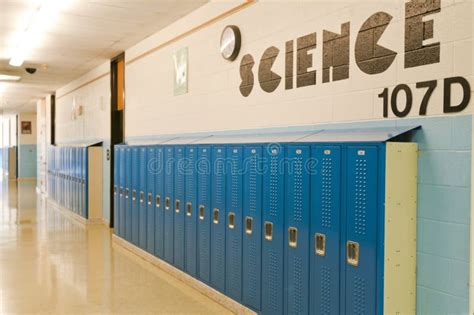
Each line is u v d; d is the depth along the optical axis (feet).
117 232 23.39
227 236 13.65
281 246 11.35
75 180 32.27
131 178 21.29
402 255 8.95
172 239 17.19
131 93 24.94
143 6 17.35
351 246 9.34
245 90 14.75
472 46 8.06
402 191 8.91
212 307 13.74
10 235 25.14
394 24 9.57
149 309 13.51
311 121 11.97
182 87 18.98
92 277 16.83
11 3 16.83
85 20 19.21
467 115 8.18
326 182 9.96
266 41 13.70
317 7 11.72
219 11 16.19
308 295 10.48
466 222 8.21
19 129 70.38
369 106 10.21
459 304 8.33
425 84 8.91
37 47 24.53
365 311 9.02
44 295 14.66
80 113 35.19
